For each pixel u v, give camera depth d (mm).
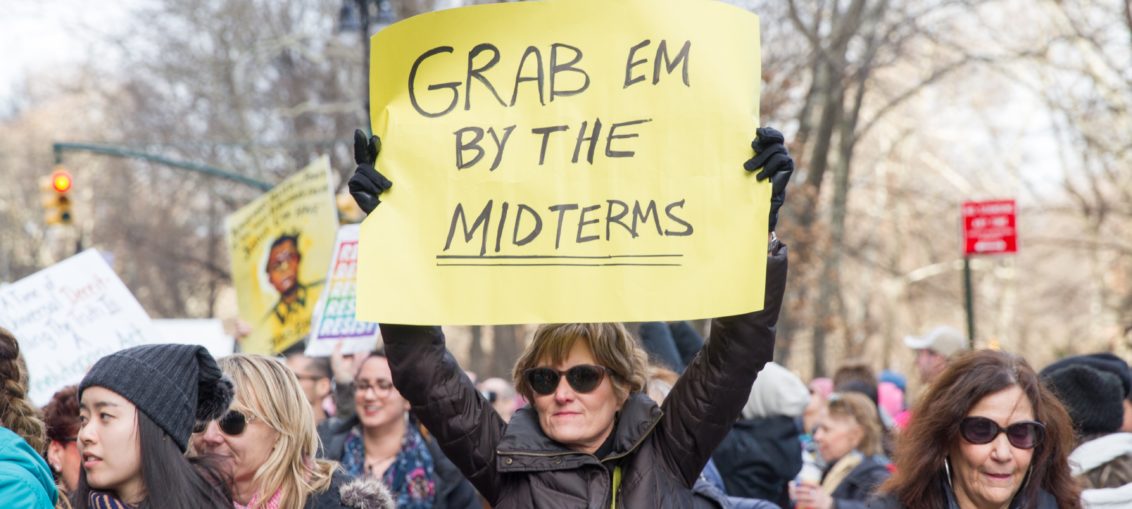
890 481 4016
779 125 20359
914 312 39906
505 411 8992
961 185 34312
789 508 6410
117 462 3449
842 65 19562
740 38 3674
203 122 35250
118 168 40781
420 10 26266
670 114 3607
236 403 3980
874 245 28984
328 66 33281
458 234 3584
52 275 5770
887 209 32031
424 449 6098
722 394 3637
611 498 3641
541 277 3547
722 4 3676
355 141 3627
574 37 3680
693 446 3701
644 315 3504
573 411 3666
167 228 39688
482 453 3754
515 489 3715
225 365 4086
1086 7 20281
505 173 3615
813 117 19766
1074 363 5078
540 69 3674
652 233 3553
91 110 44688
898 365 43969
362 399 5961
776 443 6246
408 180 3633
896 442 4156
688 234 3543
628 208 3576
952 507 3902
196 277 41125
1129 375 5113
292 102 32938
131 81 36125
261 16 31906
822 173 20000
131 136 36562
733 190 3559
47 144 49062
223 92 32594
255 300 7977
